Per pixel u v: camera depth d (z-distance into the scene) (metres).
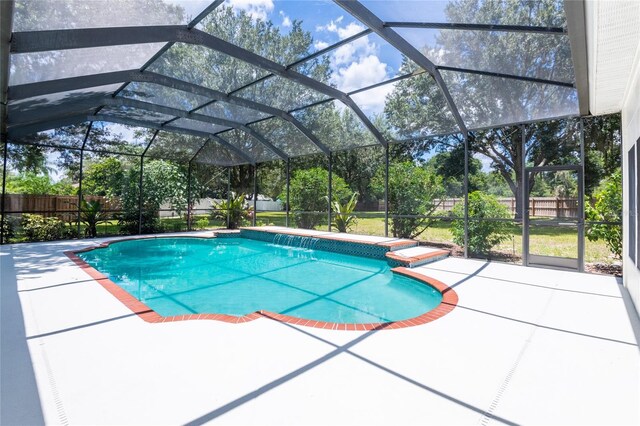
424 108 7.98
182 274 7.33
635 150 4.23
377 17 5.29
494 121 7.54
